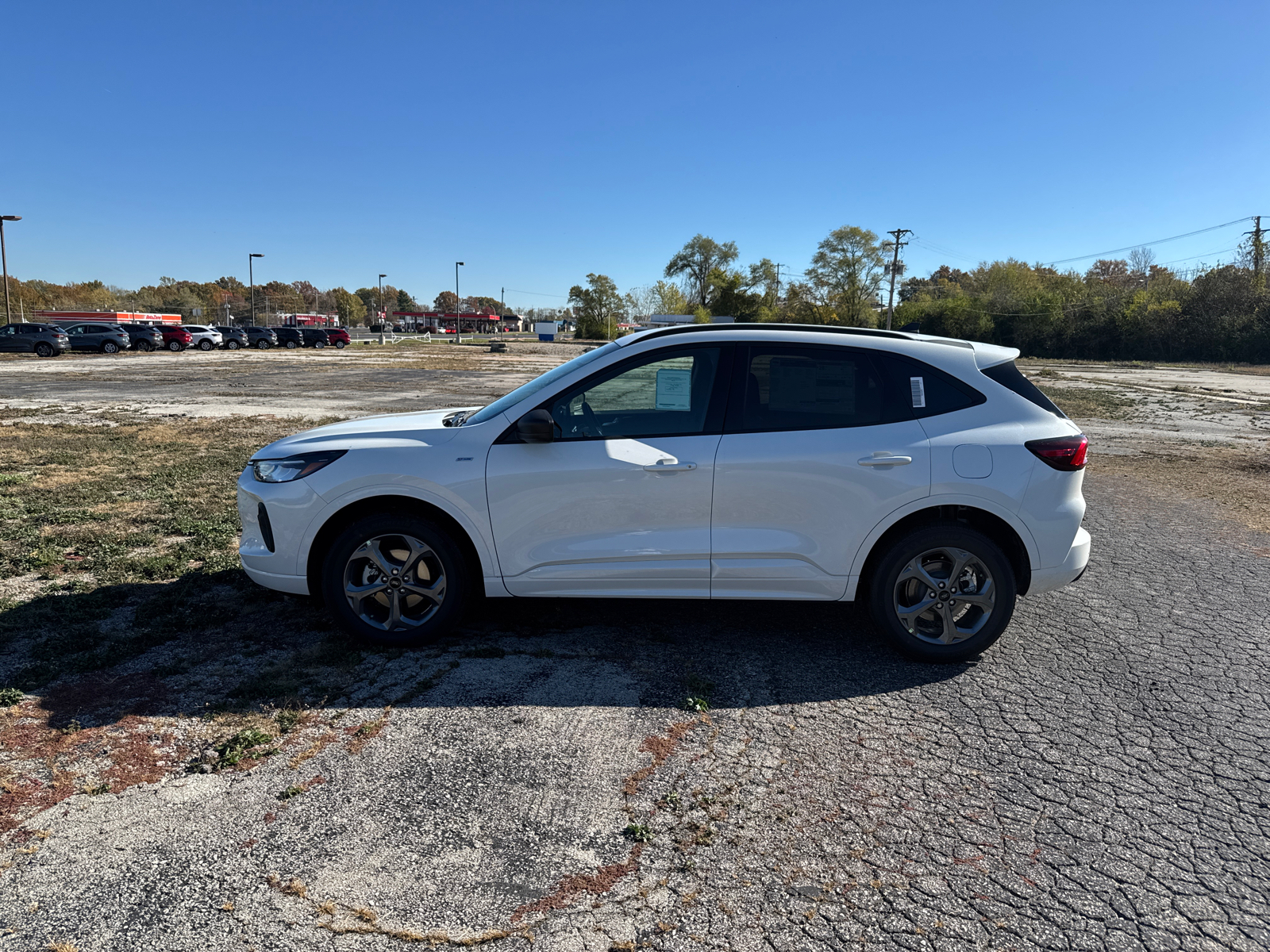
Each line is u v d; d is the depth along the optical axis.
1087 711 3.54
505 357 43.56
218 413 15.23
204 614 4.45
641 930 2.18
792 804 2.79
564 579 3.96
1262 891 2.39
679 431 3.94
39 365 30.11
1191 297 60.16
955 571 3.89
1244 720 3.49
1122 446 12.56
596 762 3.03
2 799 2.72
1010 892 2.37
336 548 3.96
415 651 4.00
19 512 6.89
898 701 3.60
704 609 4.71
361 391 20.27
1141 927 2.23
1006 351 4.11
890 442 3.85
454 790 2.83
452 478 3.89
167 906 2.23
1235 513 7.74
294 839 2.54
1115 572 5.72
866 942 2.15
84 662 3.74
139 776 2.88
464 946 2.11
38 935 2.11
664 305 104.25
